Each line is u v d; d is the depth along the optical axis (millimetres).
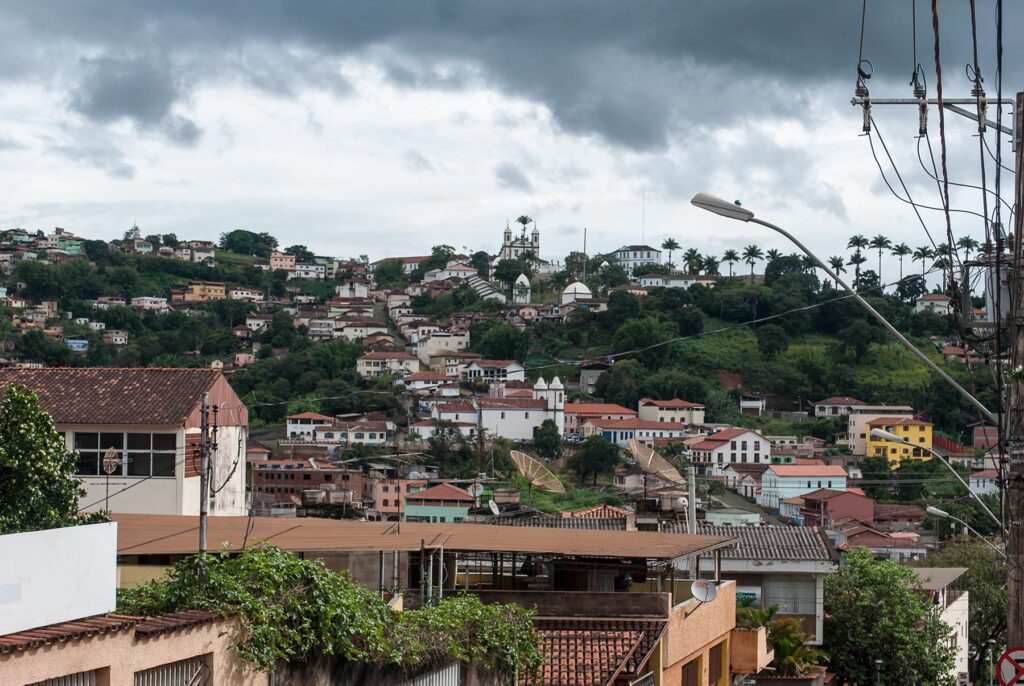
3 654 12336
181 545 25062
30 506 30672
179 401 40969
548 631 27000
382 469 151500
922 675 45406
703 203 19781
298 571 18234
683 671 29547
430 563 26094
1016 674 17391
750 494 195250
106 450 40062
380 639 19547
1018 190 17938
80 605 14375
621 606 27422
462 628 22891
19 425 31031
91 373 42500
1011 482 17703
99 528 14727
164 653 14828
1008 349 18688
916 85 19062
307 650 17984
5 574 13352
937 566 71125
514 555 29344
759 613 39719
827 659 41469
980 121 18500
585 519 48406
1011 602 17578
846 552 48469
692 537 29953
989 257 19578
